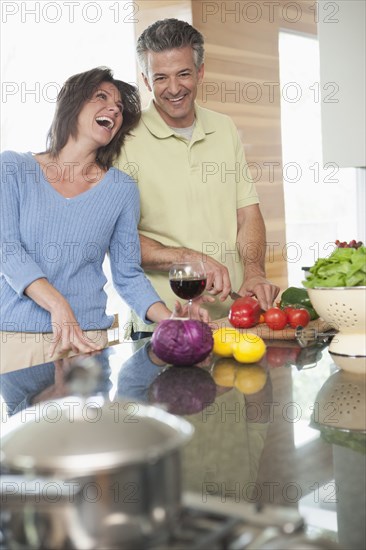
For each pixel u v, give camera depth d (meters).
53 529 0.64
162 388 1.37
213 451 0.98
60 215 2.15
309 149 6.39
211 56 4.79
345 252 1.53
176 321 1.55
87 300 2.23
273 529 0.62
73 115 2.19
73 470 0.60
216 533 0.61
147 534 0.63
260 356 1.59
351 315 1.46
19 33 4.83
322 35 3.83
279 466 0.92
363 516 0.75
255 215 2.76
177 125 2.54
